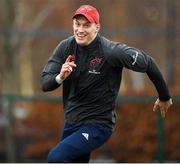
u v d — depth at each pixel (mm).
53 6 66812
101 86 18125
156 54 58812
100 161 39312
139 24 63938
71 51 18219
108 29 60562
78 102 18328
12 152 42375
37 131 41562
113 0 64062
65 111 18672
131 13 64188
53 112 41250
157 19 63438
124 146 39250
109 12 63875
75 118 18359
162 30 55375
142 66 17750
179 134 38312
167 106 18594
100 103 18219
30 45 62094
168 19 55781
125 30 55094
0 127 43281
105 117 18297
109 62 17922
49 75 18188
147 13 63844
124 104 39375
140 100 38000
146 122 38969
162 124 37219
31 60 63781
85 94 18188
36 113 41594
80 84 18141
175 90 45812
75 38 17938
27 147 41938
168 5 56094
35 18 66500
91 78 18062
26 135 42000
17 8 63000
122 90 47188
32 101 40250
